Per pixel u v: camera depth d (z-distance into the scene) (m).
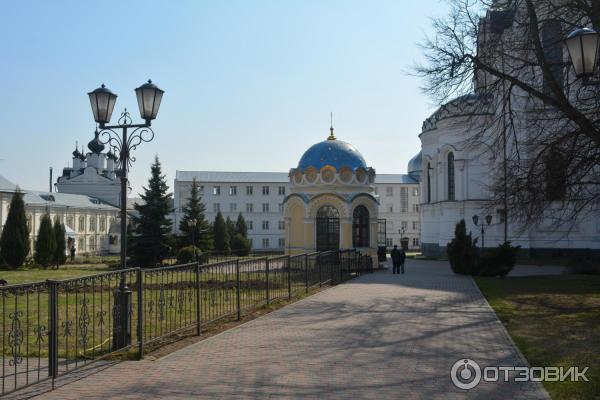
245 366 9.20
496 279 26.30
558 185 18.55
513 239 41.22
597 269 28.58
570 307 15.97
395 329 12.71
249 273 15.97
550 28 21.47
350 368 9.06
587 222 39.53
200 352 10.29
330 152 37.09
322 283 23.31
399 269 32.81
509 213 20.34
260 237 90.19
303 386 8.02
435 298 18.78
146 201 44.84
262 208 90.38
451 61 21.78
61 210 70.12
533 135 24.20
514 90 28.09
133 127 11.83
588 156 18.11
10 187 58.50
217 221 62.88
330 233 36.12
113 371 8.91
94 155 87.44
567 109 18.25
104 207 81.06
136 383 8.21
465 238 29.48
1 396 7.57
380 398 7.45
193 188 52.91
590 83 18.48
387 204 90.38
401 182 90.75
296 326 13.17
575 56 11.84
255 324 13.47
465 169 44.34
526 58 20.88
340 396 7.53
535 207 19.17
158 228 44.34
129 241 44.41
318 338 11.63
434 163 48.84
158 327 12.84
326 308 16.33
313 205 35.84
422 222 52.53
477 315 14.85
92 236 78.38
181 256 41.25
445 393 7.67
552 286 22.14
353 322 13.74
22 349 11.16
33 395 7.66
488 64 21.41
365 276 29.08
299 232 36.53
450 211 45.06
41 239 43.19
